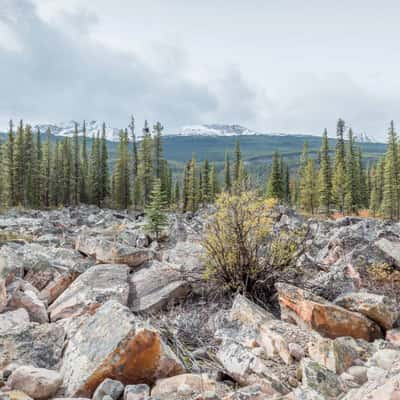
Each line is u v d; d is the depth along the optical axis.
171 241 17.41
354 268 7.43
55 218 30.55
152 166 62.62
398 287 6.90
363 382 3.65
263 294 6.89
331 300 6.48
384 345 4.62
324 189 55.94
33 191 60.28
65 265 8.70
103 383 3.44
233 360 4.18
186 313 6.21
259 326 4.98
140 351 3.78
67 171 67.88
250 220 7.06
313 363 3.71
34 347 4.28
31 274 7.71
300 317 5.39
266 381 3.62
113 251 8.65
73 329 4.69
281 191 56.66
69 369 3.82
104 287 6.73
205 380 3.69
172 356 4.01
